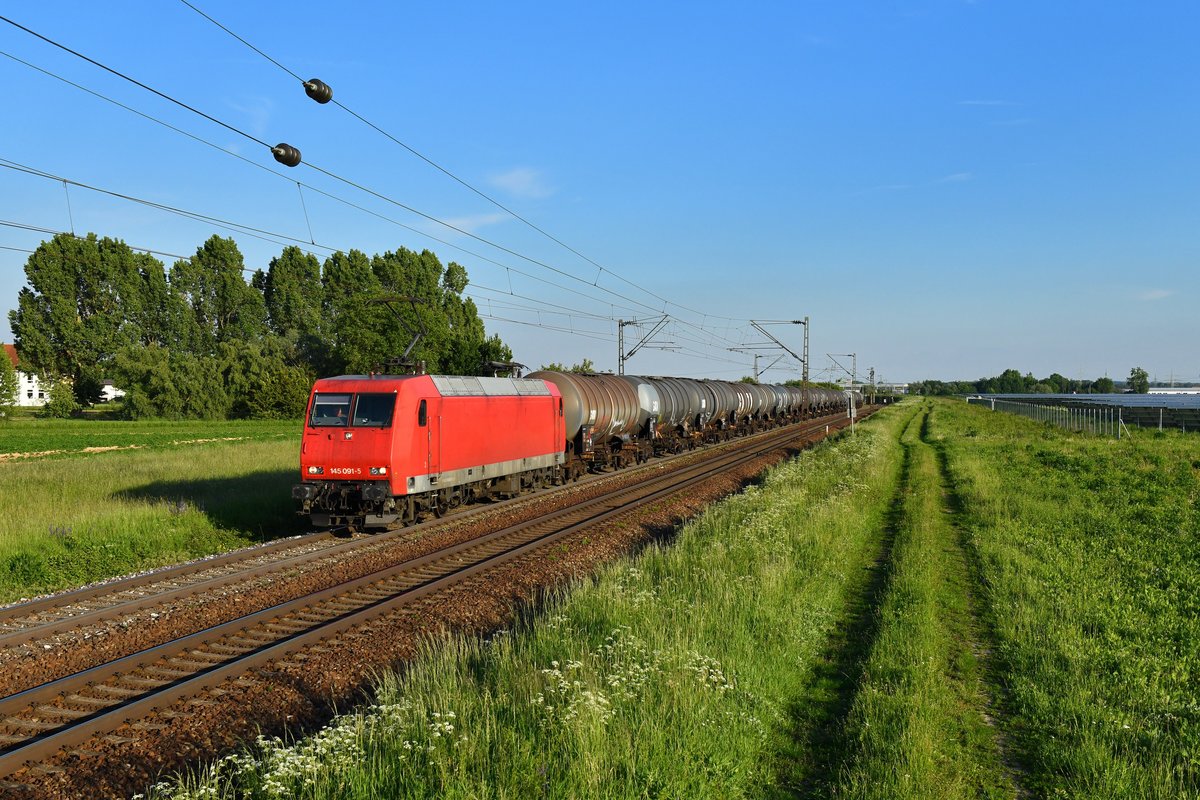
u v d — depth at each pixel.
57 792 6.43
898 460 34.75
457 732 6.46
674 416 38.66
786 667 8.90
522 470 23.38
